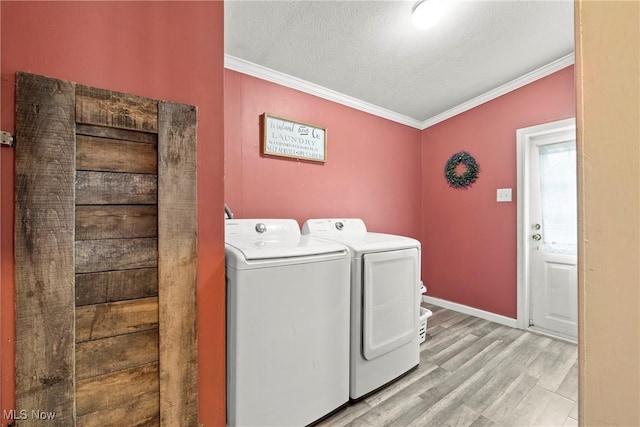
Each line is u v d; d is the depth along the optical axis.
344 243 1.64
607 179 0.37
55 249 0.80
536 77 2.36
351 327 1.57
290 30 1.71
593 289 0.38
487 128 2.71
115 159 0.89
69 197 0.82
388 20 1.65
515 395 1.61
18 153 0.75
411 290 1.84
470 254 2.86
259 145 2.11
